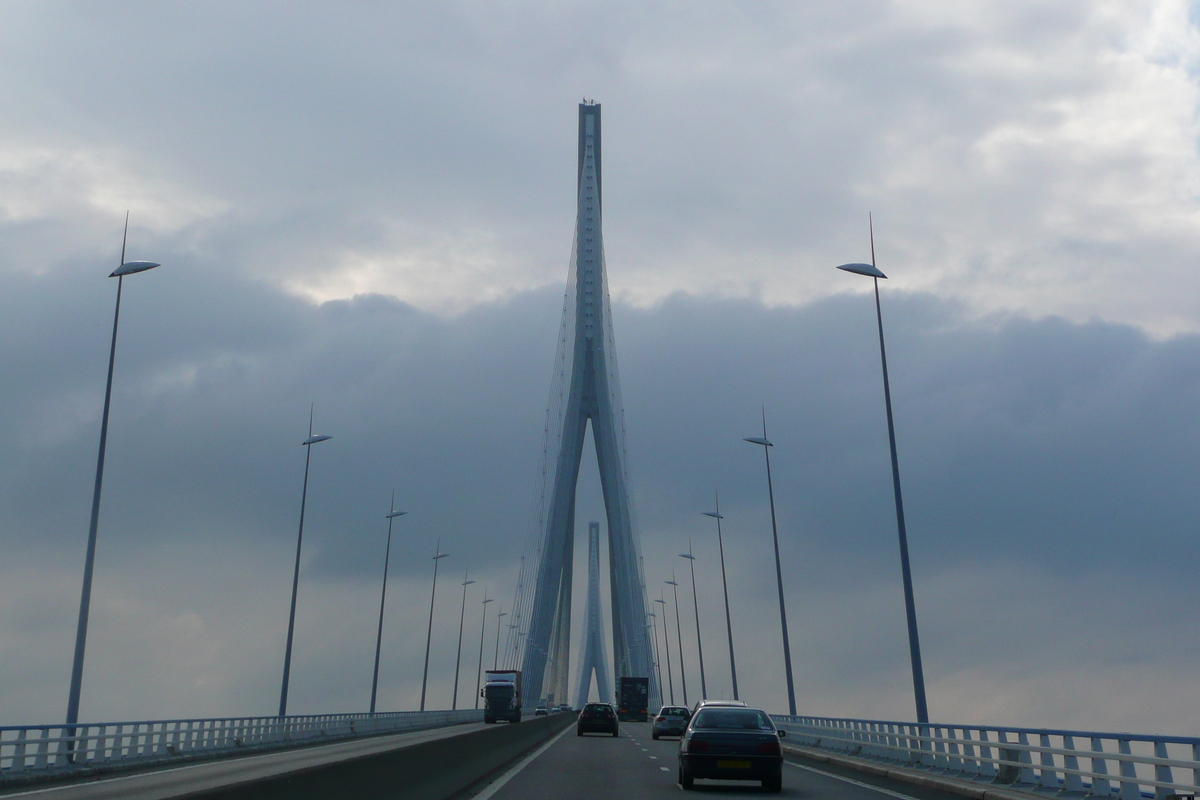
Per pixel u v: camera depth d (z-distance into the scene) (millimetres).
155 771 33469
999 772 23125
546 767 32688
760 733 24500
